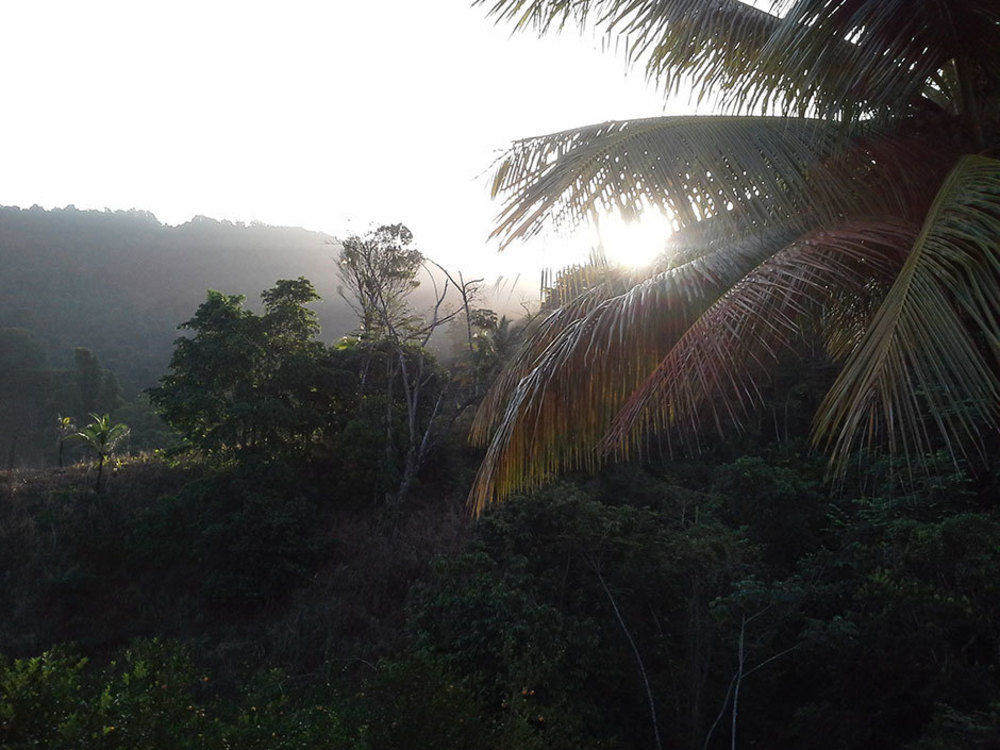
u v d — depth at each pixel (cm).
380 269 3334
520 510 1966
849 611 1527
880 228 400
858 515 1725
